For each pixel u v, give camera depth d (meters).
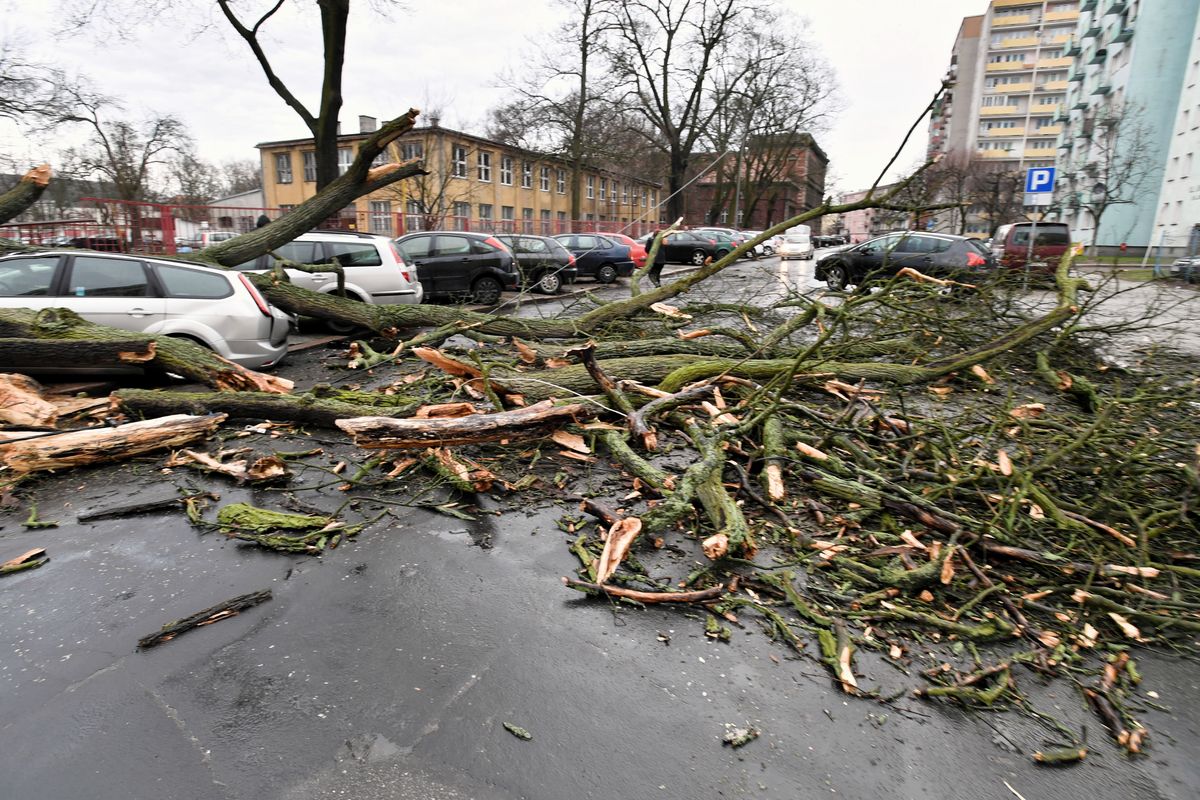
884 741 2.30
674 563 3.44
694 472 3.68
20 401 4.96
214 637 2.78
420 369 7.56
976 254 13.41
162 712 2.36
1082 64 50.00
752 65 38.94
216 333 6.96
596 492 4.27
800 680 2.61
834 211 6.34
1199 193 29.41
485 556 3.49
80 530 3.72
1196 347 9.58
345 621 2.91
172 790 2.04
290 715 2.35
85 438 4.50
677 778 2.12
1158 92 35.44
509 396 5.10
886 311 7.69
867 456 4.42
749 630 2.92
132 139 34.03
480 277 13.55
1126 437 4.48
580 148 33.12
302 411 5.31
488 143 34.53
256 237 8.48
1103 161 35.50
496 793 2.05
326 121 15.51
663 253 20.72
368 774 2.11
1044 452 4.54
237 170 64.12
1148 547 3.53
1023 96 83.19
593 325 7.88
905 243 14.23
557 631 2.87
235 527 3.70
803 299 7.17
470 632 2.85
